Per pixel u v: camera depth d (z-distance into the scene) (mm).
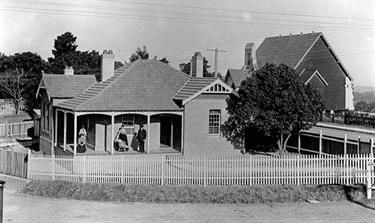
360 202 22406
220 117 34000
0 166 28547
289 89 31922
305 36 62500
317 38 60500
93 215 19844
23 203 22000
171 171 24859
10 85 72750
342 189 23797
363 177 24969
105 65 35906
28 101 72688
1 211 15578
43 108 40000
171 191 23328
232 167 24766
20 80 72312
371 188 22797
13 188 25109
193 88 34188
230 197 22844
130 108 31797
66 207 21312
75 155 30312
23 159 26844
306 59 60094
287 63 60594
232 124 34125
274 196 23047
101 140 32719
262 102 31984
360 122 51531
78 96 35125
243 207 21688
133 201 22688
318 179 24922
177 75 36562
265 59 65000
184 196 22938
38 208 21016
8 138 49469
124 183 24719
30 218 19125
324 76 61906
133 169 25109
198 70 37312
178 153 33031
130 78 34469
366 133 42781
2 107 74500
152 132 34062
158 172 24969
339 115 54781
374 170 25516
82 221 18750
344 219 19328
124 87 33531
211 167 24750
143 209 21109
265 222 18844
